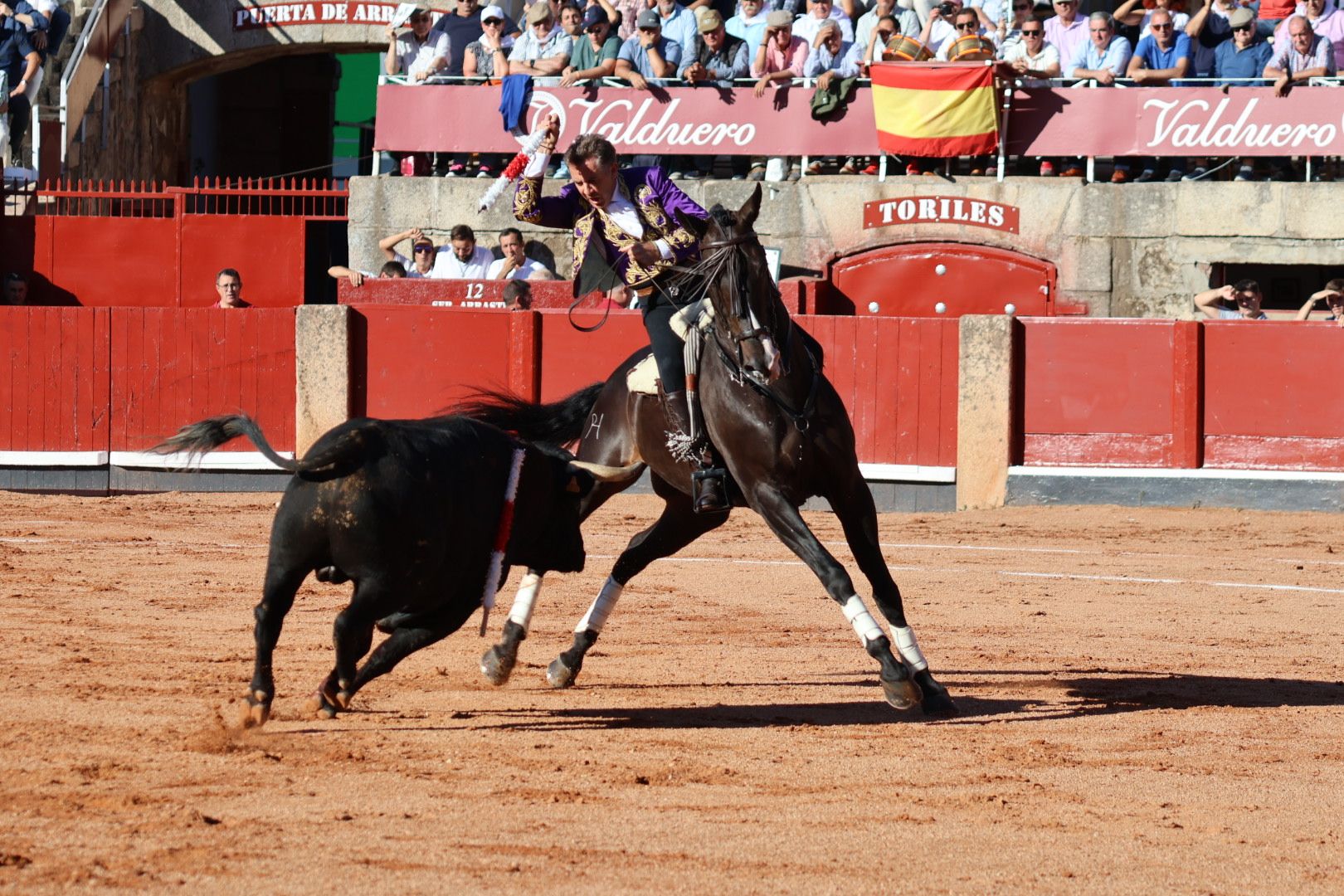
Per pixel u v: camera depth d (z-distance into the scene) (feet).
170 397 167.63
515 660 72.38
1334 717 71.10
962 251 178.60
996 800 54.49
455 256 176.65
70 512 144.46
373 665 62.49
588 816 50.39
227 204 185.57
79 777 53.06
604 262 74.23
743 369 68.64
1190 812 53.78
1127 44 178.09
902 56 177.68
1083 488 158.51
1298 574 121.39
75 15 227.81
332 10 234.99
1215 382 157.48
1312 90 167.73
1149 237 175.83
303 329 165.48
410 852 45.57
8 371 168.14
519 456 64.08
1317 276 188.14
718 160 186.50
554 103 178.81
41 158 205.98
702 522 75.92
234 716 63.98
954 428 160.86
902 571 120.78
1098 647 90.53
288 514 57.41
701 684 76.84
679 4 196.75
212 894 41.29
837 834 49.42
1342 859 48.73
